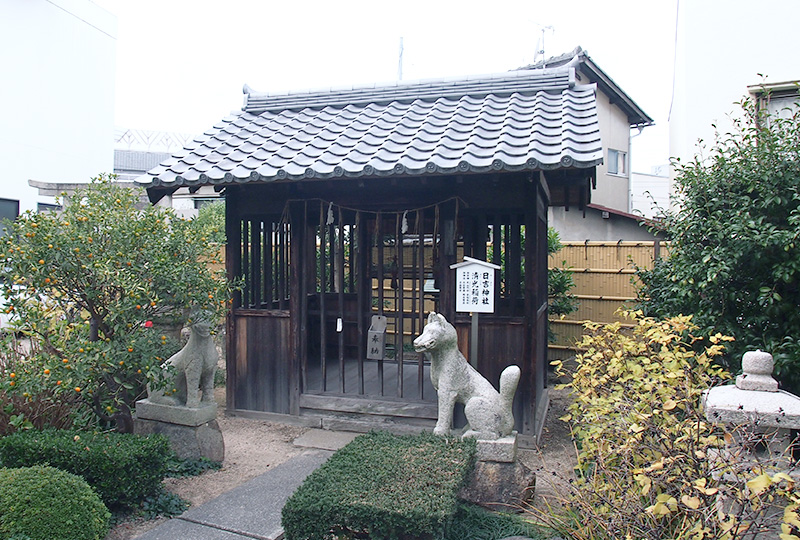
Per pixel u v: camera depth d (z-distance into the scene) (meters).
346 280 9.67
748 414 3.02
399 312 6.02
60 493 3.43
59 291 4.47
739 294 5.03
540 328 6.14
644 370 4.30
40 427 4.79
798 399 3.13
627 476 3.35
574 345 8.83
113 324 4.47
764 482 2.49
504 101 6.59
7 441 4.19
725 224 4.88
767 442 3.13
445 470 3.68
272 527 3.89
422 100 6.96
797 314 4.75
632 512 3.02
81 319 4.82
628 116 16.23
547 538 3.49
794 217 4.46
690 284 5.18
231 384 6.50
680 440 3.08
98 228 4.60
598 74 13.38
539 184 5.53
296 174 5.40
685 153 7.55
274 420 6.35
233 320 6.50
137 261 4.62
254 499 4.33
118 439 4.24
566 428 6.37
